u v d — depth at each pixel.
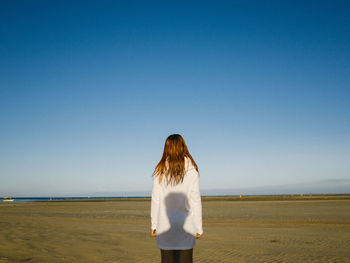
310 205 29.11
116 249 7.05
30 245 7.20
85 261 5.87
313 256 6.48
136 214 20.23
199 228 2.96
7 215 19.73
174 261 2.92
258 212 21.05
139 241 8.23
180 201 2.95
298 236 9.65
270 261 6.03
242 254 6.72
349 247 7.60
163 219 2.94
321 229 11.70
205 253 6.84
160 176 3.04
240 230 11.41
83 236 8.88
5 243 7.36
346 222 14.30
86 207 30.48
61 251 6.67
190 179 3.00
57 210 25.41
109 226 12.34
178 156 3.03
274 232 10.73
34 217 17.91
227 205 32.56
